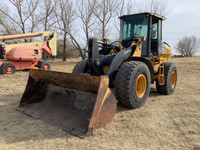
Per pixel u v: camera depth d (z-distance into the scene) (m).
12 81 6.93
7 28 16.56
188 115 3.31
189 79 7.63
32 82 3.70
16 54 8.80
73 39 17.20
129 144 2.32
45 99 3.67
